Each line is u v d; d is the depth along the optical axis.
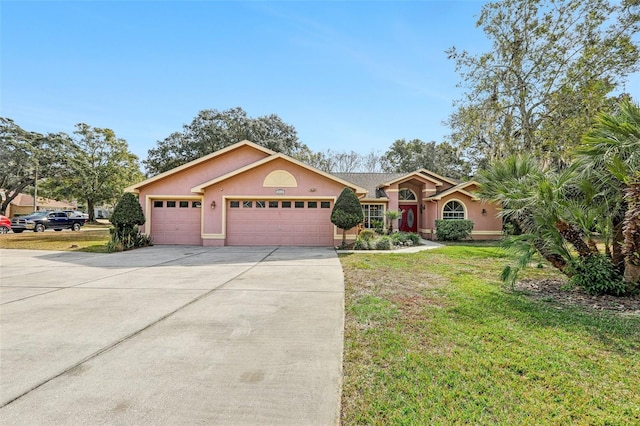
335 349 3.47
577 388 2.66
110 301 5.32
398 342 3.61
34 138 28.84
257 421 2.28
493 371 2.95
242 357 3.29
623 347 3.46
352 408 2.44
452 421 2.28
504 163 6.98
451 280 6.83
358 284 6.51
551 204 5.72
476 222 17.41
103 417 2.31
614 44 14.49
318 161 40.88
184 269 8.31
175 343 3.63
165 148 28.19
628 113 5.45
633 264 5.38
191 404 2.48
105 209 54.53
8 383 2.77
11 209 36.50
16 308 4.93
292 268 8.40
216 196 14.09
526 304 5.03
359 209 12.88
